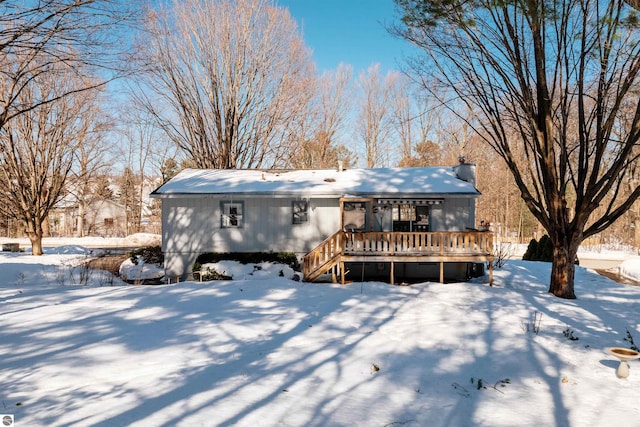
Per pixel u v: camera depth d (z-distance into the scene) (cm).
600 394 595
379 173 2000
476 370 692
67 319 945
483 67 1287
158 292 1269
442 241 1536
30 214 2383
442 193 1678
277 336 862
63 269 1734
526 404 562
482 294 1315
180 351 756
